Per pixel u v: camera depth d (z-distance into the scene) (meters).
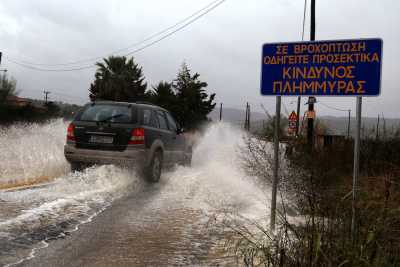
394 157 8.20
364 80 4.75
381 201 4.26
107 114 8.77
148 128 8.91
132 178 8.45
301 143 7.38
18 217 5.24
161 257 4.19
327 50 4.92
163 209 6.34
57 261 3.92
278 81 5.14
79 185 7.56
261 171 7.54
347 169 7.92
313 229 3.43
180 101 53.47
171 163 10.04
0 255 3.96
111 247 4.41
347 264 3.12
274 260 3.51
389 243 3.50
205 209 6.43
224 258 4.21
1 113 30.30
